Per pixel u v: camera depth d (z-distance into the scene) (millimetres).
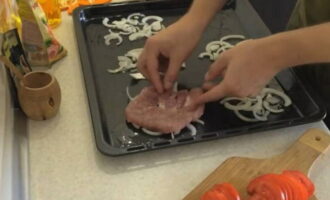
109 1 939
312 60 610
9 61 638
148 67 708
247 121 693
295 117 702
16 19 673
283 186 521
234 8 928
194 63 803
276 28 1525
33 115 675
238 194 541
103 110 703
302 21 854
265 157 648
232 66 637
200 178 616
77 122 692
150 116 666
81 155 642
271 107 718
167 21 899
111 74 774
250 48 630
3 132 618
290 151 623
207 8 741
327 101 848
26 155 651
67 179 608
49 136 667
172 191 597
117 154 617
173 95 706
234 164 601
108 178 612
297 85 755
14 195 571
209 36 865
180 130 664
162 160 640
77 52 827
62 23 894
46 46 761
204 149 659
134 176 616
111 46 835
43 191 590
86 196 587
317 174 622
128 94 736
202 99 673
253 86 649
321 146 627
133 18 902
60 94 686
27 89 643
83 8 884
